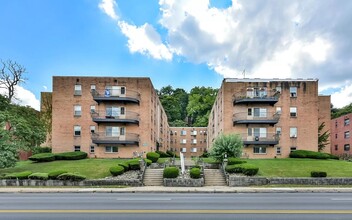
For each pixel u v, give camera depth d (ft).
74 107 117.19
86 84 117.50
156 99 145.18
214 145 90.68
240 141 90.43
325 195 51.65
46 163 96.68
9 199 45.68
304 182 69.56
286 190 59.26
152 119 127.75
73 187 65.46
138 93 116.98
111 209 34.88
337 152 172.24
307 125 117.80
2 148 80.84
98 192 58.18
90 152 115.55
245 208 35.60
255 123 117.29
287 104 118.62
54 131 116.06
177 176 71.36
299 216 30.78
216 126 152.25
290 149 116.78
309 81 119.75
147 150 115.03
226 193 56.18
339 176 73.67
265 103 118.21
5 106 95.35
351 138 155.43
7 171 82.12
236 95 119.03
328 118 140.97
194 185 68.23
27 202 41.70
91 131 116.16
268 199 44.78
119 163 86.12
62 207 36.63
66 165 89.81
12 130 86.74
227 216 30.50
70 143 115.75
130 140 112.88
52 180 68.13
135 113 116.37
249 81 119.55
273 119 115.14
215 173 78.74
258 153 116.26
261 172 77.61
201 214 31.53
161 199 44.83
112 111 116.47
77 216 30.78
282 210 34.17
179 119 295.28
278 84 119.34
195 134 243.81
